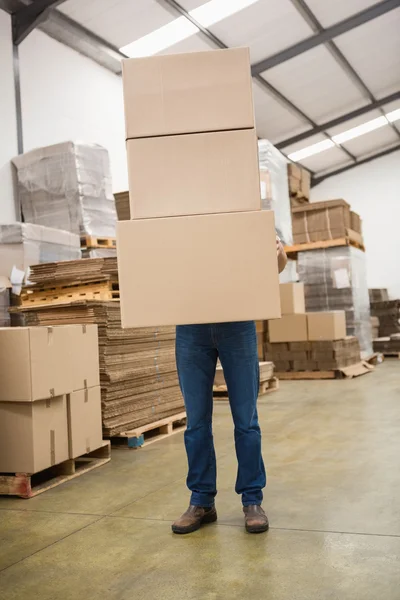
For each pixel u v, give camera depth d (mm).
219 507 3078
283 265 2811
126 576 2283
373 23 10641
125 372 4797
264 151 8734
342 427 5074
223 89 2539
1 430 3539
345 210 9547
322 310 9586
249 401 2711
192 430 2754
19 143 7777
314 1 9617
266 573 2227
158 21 8992
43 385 3561
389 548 2400
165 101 2545
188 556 2438
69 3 8172
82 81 9180
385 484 3316
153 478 3758
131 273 2498
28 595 2172
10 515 3154
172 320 2492
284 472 3707
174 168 2533
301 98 12797
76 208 6656
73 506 3256
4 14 7781
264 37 10281
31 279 5621
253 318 2479
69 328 3916
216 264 2488
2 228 5832
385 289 14891
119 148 10016
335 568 2236
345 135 15062
